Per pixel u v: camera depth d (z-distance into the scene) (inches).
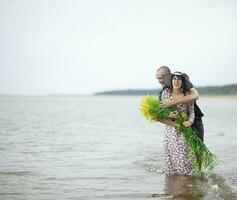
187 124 354.0
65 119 1202.6
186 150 359.6
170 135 362.9
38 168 386.9
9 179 339.6
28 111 1779.0
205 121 1141.1
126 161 429.4
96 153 486.3
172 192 300.5
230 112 1795.0
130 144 579.8
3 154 470.6
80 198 283.6
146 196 289.9
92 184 324.5
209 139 649.0
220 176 355.3
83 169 384.5
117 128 878.4
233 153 485.1
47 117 1298.0
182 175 358.3
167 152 366.6
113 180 339.0
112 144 577.9
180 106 358.9
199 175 358.6
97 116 1437.0
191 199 282.2
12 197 285.4
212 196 289.4
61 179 340.8
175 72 354.6
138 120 1200.8
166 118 361.4
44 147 534.9
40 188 310.3
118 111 1996.8
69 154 476.7
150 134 738.8
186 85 355.9
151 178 346.6
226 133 760.3
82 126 924.0
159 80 363.3
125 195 292.2
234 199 282.4
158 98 365.4
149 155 470.3
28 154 472.7
